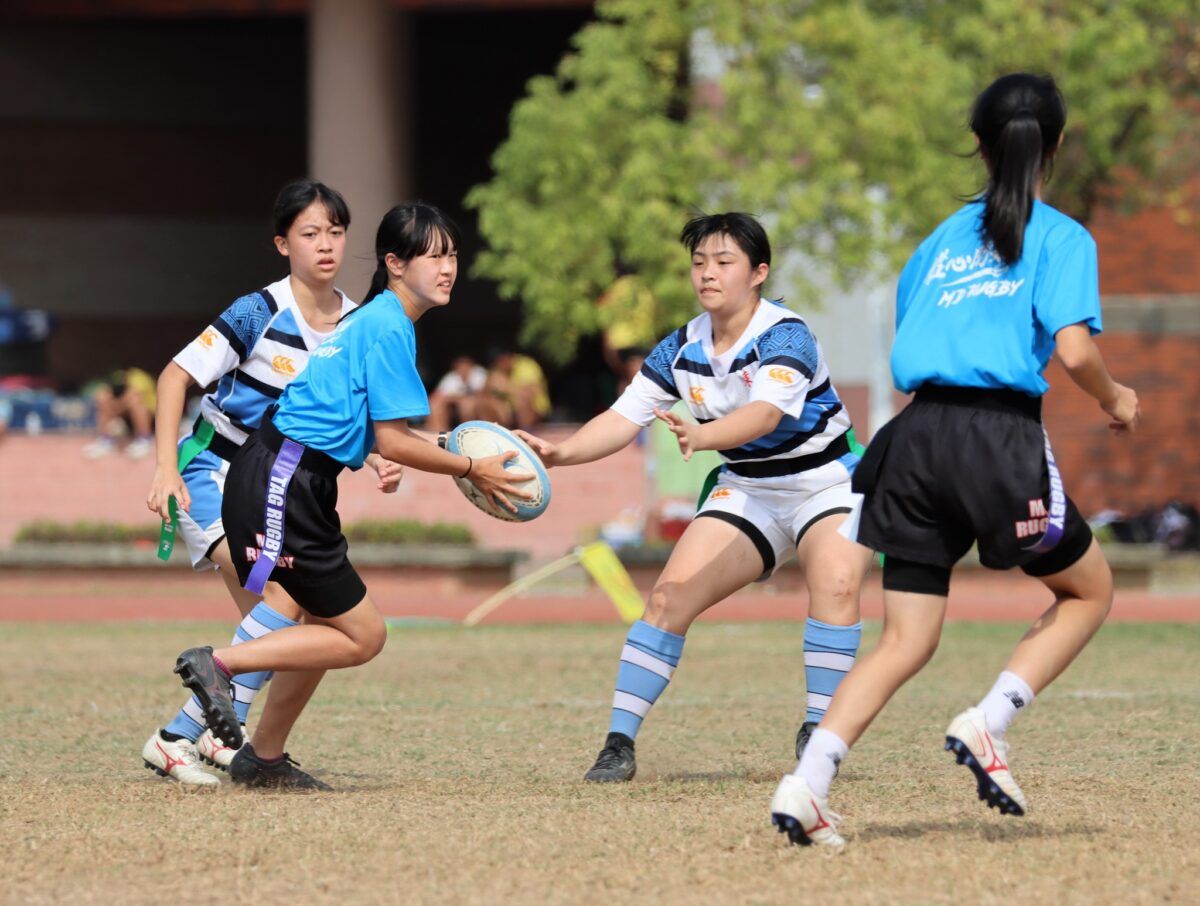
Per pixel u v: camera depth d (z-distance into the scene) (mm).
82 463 93812
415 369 22719
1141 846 19406
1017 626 56312
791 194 73688
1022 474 18547
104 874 18188
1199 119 92000
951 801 22828
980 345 18766
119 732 30875
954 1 87250
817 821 18578
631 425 25625
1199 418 95500
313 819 21156
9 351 125188
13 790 23875
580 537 76312
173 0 107188
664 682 25406
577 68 79938
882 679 18672
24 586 72562
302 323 24906
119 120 130125
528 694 37469
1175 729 30547
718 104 80062
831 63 76312
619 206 76500
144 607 64375
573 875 17922
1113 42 81562
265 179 131625
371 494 89750
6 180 129375
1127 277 99812
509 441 23672
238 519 22656
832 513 25297
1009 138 19094
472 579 71000
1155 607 63094
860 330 92438
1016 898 16844
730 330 25109
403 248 22922
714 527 25547
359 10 99875
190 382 24500
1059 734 29922
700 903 16688
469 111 132875
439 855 18938
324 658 22750
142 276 130500
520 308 131250
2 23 127438
